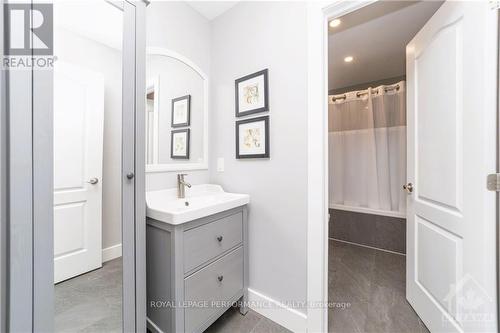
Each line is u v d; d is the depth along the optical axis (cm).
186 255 108
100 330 94
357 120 278
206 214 115
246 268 149
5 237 67
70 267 88
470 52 93
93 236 94
